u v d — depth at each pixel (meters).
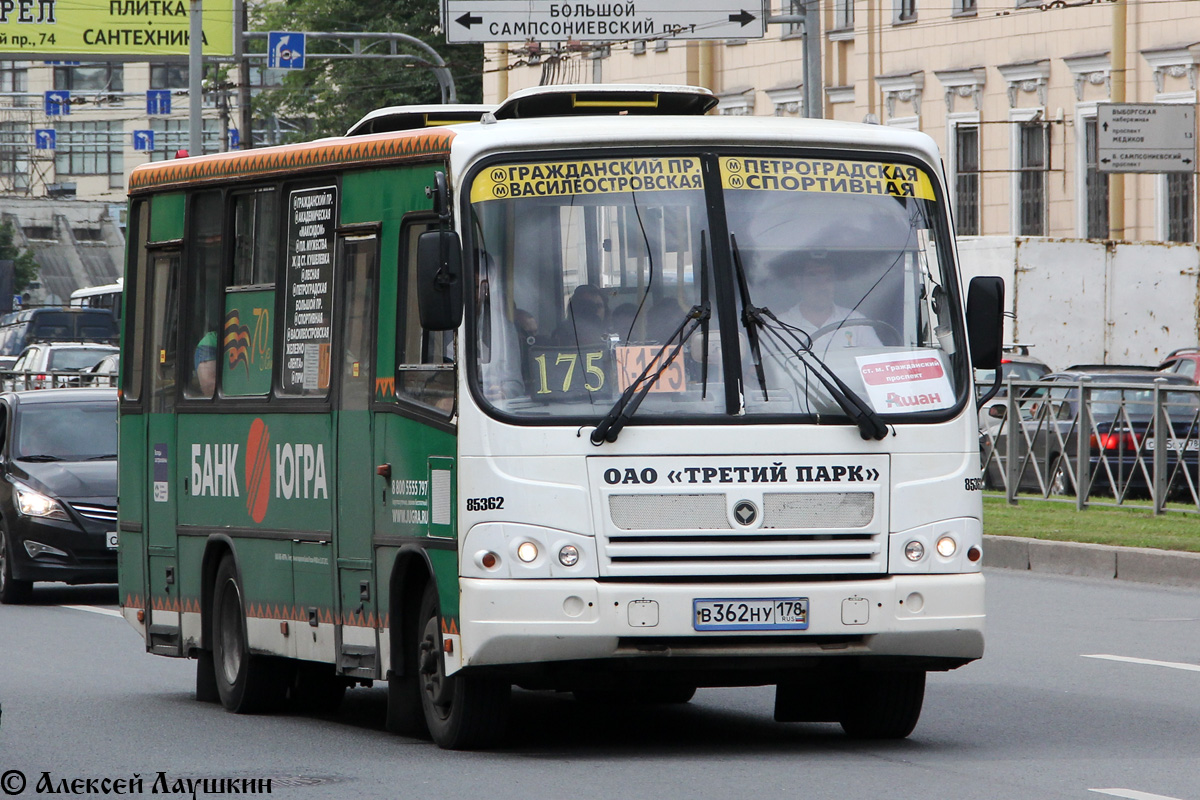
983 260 99.19
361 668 30.12
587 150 27.55
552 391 26.72
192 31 104.88
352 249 30.64
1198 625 44.53
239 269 34.53
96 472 54.91
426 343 28.11
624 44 148.38
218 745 29.97
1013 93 117.81
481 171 27.38
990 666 38.06
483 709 27.81
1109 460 64.12
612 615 26.11
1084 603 49.09
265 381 33.38
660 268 27.30
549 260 27.16
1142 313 98.19
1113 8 110.75
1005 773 25.94
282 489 32.59
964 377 27.86
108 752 29.31
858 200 28.11
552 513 26.31
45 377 119.19
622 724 31.91
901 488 27.14
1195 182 107.25
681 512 26.50
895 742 29.28
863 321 27.64
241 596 33.97
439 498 27.42
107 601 55.94
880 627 26.67
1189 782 25.17
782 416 26.88
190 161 36.44
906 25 125.56
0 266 149.62
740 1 112.38
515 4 112.56
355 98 191.00
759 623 26.30
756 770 26.34
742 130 27.88
